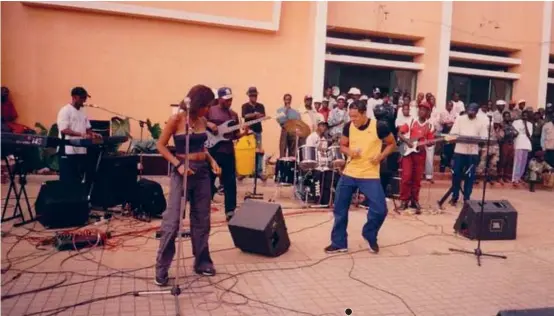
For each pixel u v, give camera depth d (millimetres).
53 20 10484
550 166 12117
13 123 9875
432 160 11406
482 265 5414
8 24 10211
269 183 10625
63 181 6367
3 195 7965
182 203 4008
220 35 11672
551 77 16391
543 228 7523
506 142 11984
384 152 5516
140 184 6812
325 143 8328
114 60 10969
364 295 4352
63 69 10656
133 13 10766
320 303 4121
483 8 14438
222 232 6270
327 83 13961
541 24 14711
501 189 11734
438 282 4789
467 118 8656
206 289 4301
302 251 5621
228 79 11828
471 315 4039
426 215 8078
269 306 4008
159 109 11367
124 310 3781
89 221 6426
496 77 15117
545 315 2705
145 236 5875
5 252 5082
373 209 5531
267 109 12195
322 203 8242
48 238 5590
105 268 4715
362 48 13414
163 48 11281
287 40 12227
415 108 11438
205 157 4500
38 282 4277
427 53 13773
